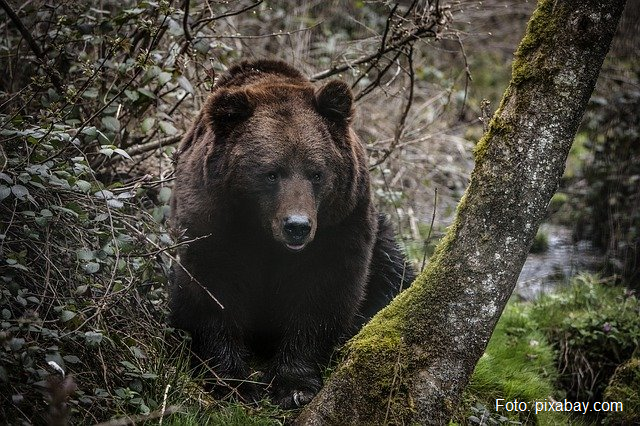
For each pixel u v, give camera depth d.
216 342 9.93
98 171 12.21
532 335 13.37
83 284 8.98
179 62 12.30
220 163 9.84
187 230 9.88
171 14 11.48
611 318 13.41
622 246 17.03
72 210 8.82
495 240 7.85
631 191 17.91
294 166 9.69
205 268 9.86
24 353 7.38
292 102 10.16
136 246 9.81
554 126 7.68
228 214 9.84
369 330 8.37
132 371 8.59
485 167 7.91
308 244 10.05
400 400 7.96
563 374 13.11
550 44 7.64
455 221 8.12
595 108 19.20
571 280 16.02
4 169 8.30
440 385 7.97
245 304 10.32
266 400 9.29
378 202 16.52
